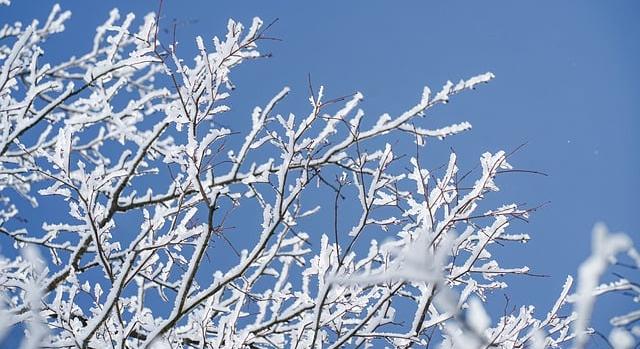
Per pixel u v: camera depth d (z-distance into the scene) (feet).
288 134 14.56
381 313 13.98
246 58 15.42
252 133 15.29
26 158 20.51
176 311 13.17
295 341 15.83
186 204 15.35
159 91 18.26
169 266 17.13
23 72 23.36
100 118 15.79
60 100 15.96
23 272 17.48
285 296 15.69
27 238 18.99
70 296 14.23
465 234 13.92
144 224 15.11
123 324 13.98
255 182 14.79
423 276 8.70
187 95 14.37
